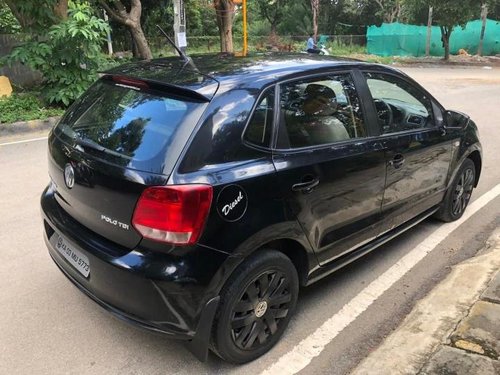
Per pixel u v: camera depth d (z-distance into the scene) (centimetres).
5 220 487
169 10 2378
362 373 279
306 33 4091
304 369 293
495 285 368
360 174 339
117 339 314
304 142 308
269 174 277
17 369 286
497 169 693
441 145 432
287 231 289
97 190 271
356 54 2925
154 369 288
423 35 2842
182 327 256
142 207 250
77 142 295
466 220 514
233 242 260
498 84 1648
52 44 987
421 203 433
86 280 282
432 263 425
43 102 1035
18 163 691
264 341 298
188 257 250
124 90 306
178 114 269
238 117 274
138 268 250
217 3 1995
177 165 250
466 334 308
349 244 351
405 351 295
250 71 303
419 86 426
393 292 379
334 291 379
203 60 334
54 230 315
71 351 302
